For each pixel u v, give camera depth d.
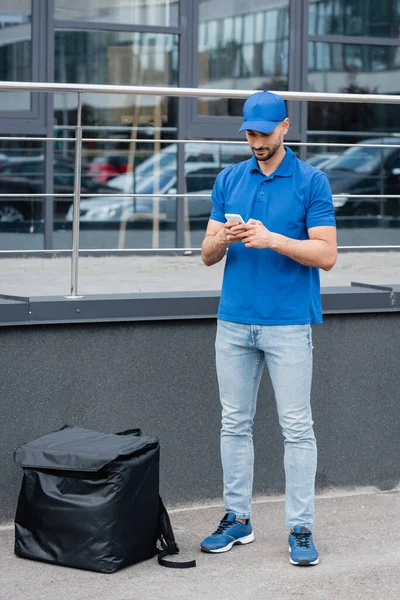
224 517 5.20
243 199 4.83
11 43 9.07
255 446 5.90
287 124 4.78
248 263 4.82
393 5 10.05
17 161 9.13
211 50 9.64
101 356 5.52
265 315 4.79
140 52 9.48
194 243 9.70
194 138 9.62
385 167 10.00
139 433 5.21
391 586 4.64
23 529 4.87
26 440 5.41
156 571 4.77
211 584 4.62
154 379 5.64
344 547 5.18
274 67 9.80
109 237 9.43
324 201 4.73
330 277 7.29
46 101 9.16
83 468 4.62
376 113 10.02
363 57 10.02
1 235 9.13
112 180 9.44
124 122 9.46
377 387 6.13
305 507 4.93
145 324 5.58
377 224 9.89
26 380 5.37
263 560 4.96
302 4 9.79
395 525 5.55
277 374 4.85
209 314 5.66
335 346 6.00
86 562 4.71
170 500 5.75
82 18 9.27
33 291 6.14
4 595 4.46
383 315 6.09
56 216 9.25
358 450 6.14
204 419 5.77
